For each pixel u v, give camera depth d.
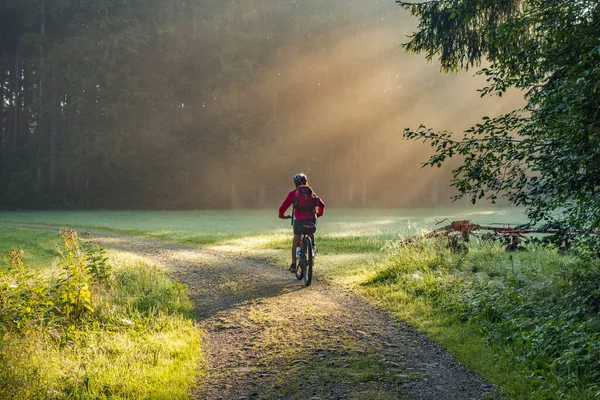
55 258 14.24
